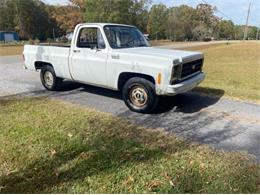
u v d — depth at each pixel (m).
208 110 5.79
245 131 4.66
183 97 6.84
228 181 3.17
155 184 3.11
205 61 16.64
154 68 4.95
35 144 4.00
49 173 3.29
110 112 5.50
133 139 4.23
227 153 3.84
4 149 3.83
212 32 101.62
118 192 2.98
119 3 43.66
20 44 42.97
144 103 5.34
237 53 23.91
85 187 3.05
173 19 85.62
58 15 47.06
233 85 8.76
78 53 6.16
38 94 6.95
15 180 3.15
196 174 3.31
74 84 8.07
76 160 3.59
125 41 6.06
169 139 4.26
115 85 5.66
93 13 42.72
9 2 68.19
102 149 3.89
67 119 5.03
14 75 9.99
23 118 5.05
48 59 6.95
